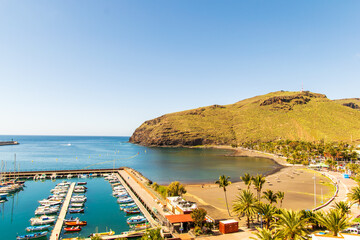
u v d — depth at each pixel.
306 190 103.44
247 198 58.66
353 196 70.00
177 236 53.22
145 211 76.56
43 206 80.94
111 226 66.88
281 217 38.34
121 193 101.56
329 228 39.25
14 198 98.38
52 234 59.31
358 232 49.12
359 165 153.25
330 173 152.50
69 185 121.25
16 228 66.25
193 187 117.62
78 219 67.81
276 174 149.50
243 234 53.75
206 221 57.91
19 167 178.50
